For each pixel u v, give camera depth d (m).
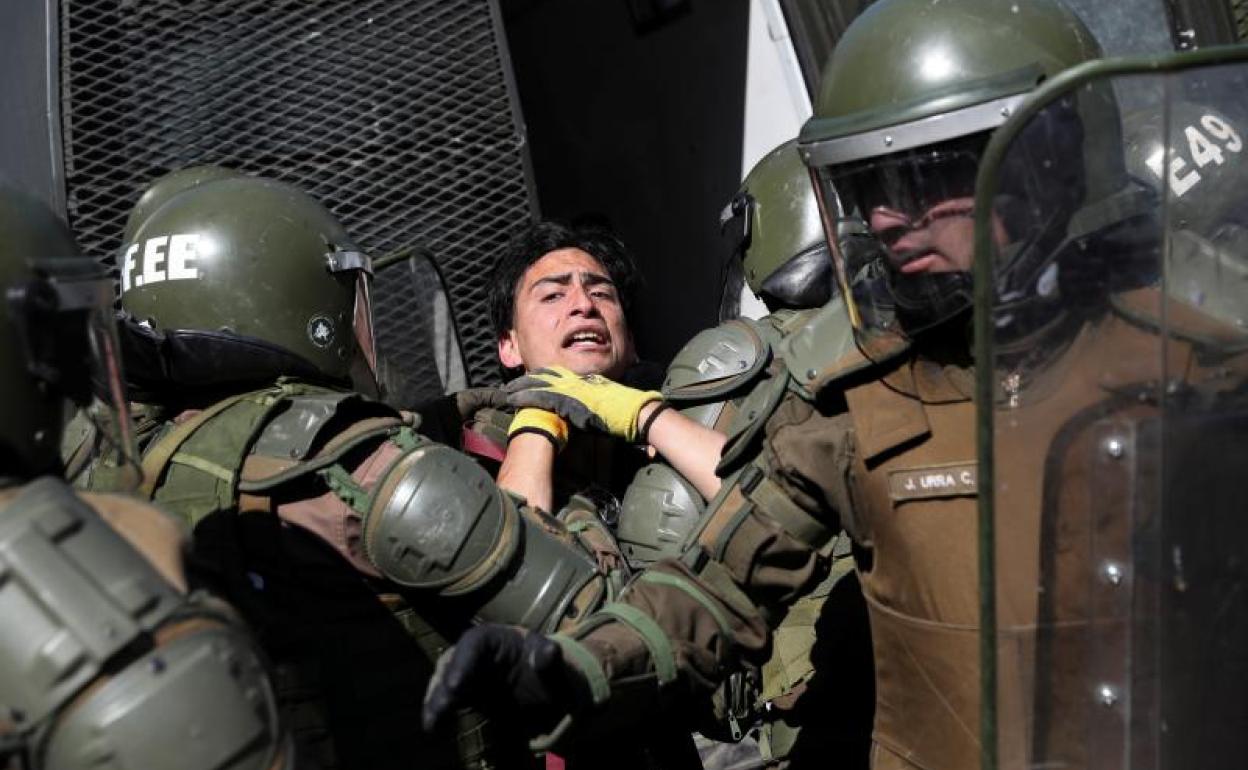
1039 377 1.77
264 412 2.12
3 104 3.44
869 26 1.96
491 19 3.66
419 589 2.10
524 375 2.95
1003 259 1.76
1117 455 1.77
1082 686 1.79
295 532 2.09
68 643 1.46
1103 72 1.67
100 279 1.72
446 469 2.11
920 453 1.93
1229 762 1.79
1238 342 1.82
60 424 1.67
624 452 3.00
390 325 3.50
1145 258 1.81
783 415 2.14
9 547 1.48
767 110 4.61
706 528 2.18
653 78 5.12
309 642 2.08
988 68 1.87
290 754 1.57
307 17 3.51
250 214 2.26
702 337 2.71
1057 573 1.78
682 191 5.09
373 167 3.55
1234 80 1.92
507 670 1.82
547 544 2.18
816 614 2.68
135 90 3.37
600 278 3.03
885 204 1.91
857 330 2.00
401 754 2.13
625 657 2.00
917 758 2.00
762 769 3.31
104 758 1.45
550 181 5.84
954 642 1.91
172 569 1.58
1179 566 1.78
